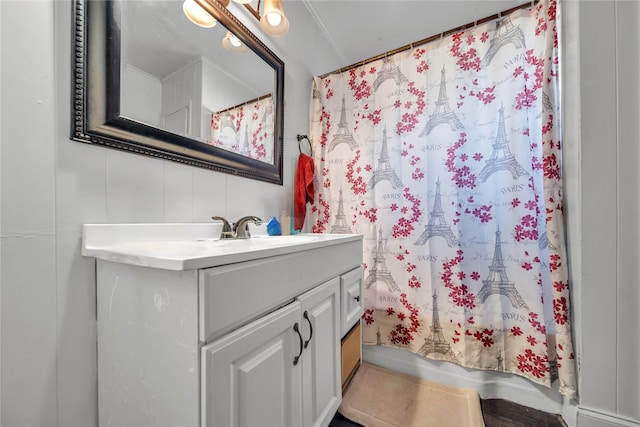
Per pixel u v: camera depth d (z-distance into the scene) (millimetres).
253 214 1221
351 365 1136
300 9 1572
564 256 1057
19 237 566
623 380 912
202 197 975
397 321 1405
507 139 1200
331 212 1608
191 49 933
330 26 1754
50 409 603
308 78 1654
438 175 1327
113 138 710
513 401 1204
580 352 980
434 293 1323
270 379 615
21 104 572
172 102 866
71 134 641
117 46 723
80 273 653
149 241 779
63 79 631
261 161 1257
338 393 946
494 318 1224
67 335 628
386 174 1460
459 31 1312
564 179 1087
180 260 426
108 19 706
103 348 650
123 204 744
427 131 1354
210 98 1000
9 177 556
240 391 531
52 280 609
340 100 1626
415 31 1777
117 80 721
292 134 1513
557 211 1062
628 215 908
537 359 1131
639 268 894
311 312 797
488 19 1241
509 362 1206
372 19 1683
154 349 531
